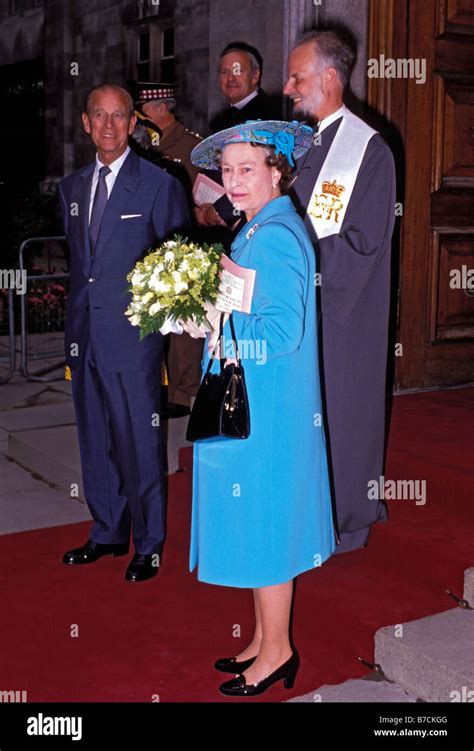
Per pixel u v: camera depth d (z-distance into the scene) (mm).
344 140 3979
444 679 3170
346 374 3924
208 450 3033
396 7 5562
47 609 3848
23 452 5863
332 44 3932
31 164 14273
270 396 2953
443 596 3789
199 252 2936
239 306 2920
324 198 3969
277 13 6137
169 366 6039
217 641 3605
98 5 12164
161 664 3445
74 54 12945
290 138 2980
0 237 12258
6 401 7316
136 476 4105
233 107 5656
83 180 4148
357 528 4031
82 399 4207
